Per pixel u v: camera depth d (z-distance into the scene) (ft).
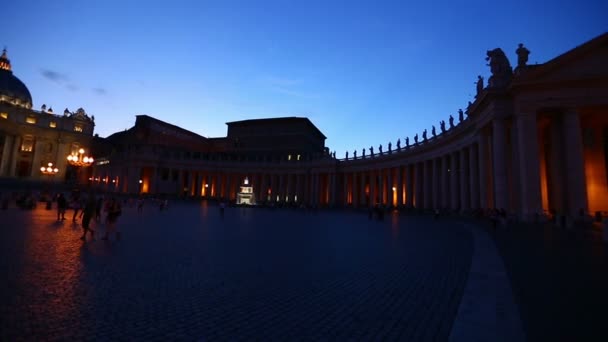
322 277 31.45
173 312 21.09
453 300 24.30
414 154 201.98
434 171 181.57
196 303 23.00
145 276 29.71
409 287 28.07
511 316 19.99
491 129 121.60
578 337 16.62
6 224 64.80
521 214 97.30
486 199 120.16
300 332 18.45
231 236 61.72
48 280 27.02
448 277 31.65
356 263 38.55
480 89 120.57
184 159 328.49
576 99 94.07
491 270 33.60
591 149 112.78
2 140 307.99
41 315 19.63
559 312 20.54
